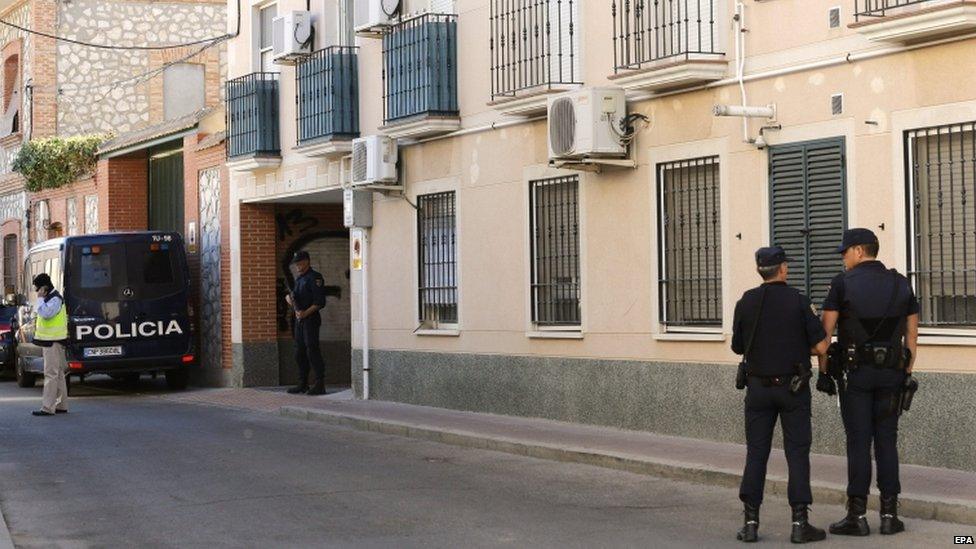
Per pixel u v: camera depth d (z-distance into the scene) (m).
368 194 21.36
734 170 14.24
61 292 25.02
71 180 34.12
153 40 37.47
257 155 23.81
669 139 15.12
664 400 15.27
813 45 13.30
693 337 14.79
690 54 14.55
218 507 11.66
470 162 18.81
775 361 9.71
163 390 26.48
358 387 21.78
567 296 17.05
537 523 10.62
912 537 9.72
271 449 15.82
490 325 18.42
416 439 16.77
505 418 17.75
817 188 13.31
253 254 25.48
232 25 25.47
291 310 25.83
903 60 12.46
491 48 18.06
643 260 15.58
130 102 37.28
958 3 11.44
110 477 13.65
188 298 25.78
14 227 39.81
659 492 12.14
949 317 12.20
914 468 12.07
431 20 19.20
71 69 36.84
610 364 16.11
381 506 11.55
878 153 12.70
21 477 13.77
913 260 12.46
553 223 17.25
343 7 21.91
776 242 13.75
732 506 11.33
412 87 19.33
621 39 15.70
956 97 11.99
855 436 9.81
